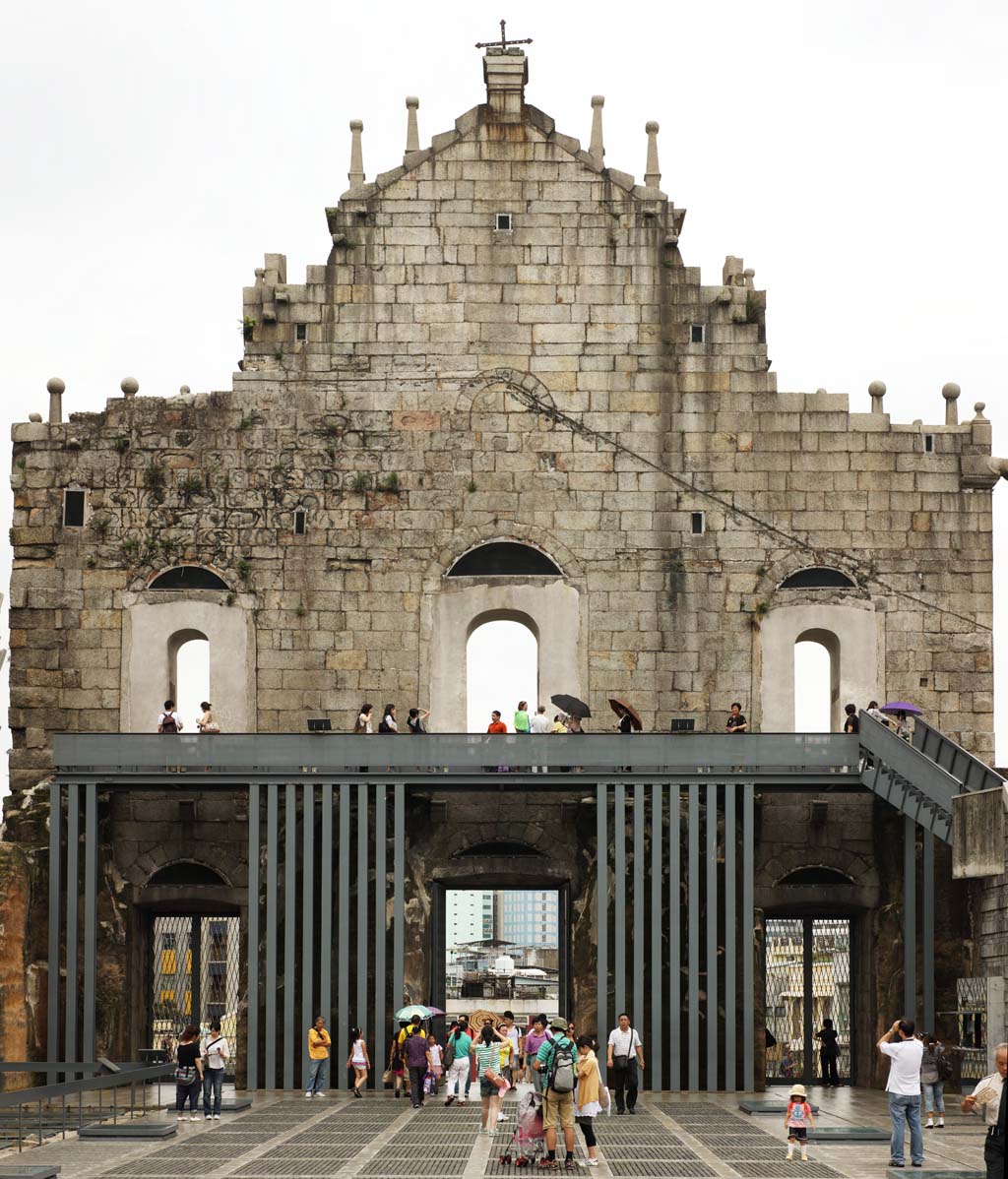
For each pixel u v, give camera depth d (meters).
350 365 49.94
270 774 45.12
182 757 45.34
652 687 48.88
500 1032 40.34
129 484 49.69
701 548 49.28
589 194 50.47
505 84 50.91
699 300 50.16
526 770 45.19
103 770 45.44
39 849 46.84
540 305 50.16
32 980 45.84
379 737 45.22
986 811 40.50
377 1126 34.66
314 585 49.22
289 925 44.53
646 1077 44.34
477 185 50.47
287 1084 44.00
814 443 49.62
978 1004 39.19
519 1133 28.72
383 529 49.38
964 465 49.59
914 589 49.25
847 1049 50.81
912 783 43.47
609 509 49.47
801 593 49.16
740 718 46.53
